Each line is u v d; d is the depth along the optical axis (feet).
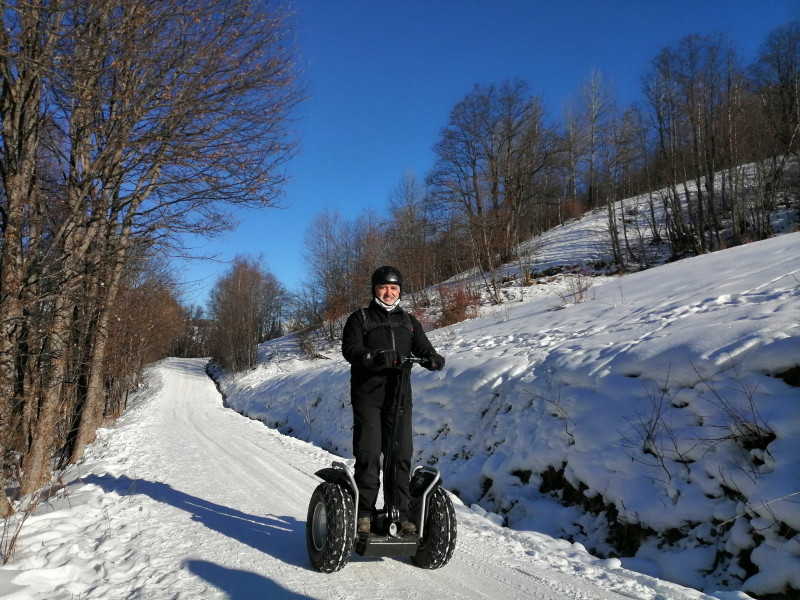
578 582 12.19
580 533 16.94
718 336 18.19
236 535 14.03
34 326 18.78
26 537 13.41
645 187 119.14
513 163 136.56
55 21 18.21
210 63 22.70
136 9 20.27
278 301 170.19
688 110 86.99
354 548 11.78
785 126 83.05
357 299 108.58
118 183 24.39
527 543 15.34
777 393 15.05
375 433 11.84
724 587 12.96
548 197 145.48
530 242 115.03
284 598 10.25
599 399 19.70
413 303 94.07
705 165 87.04
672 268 45.27
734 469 14.40
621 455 17.31
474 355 30.42
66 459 33.78
